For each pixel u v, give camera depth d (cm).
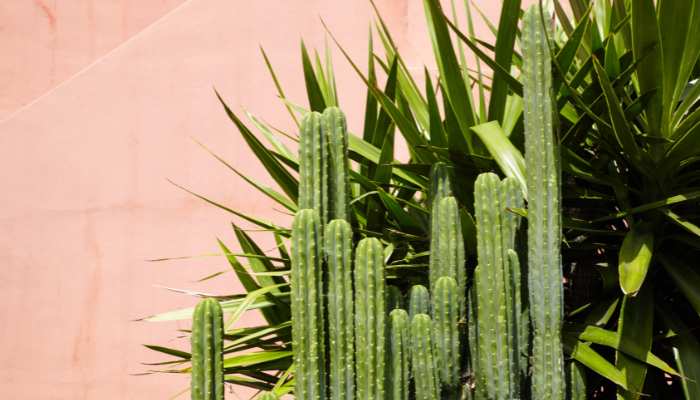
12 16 674
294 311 285
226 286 599
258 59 608
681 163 344
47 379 616
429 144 384
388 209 383
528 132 295
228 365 367
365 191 409
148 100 618
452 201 309
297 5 608
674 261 342
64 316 618
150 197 613
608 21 396
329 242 287
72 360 614
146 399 604
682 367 321
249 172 604
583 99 358
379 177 400
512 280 295
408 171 385
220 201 605
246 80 608
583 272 373
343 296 285
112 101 623
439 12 355
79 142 625
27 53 670
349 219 310
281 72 605
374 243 283
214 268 601
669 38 325
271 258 399
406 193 414
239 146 606
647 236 331
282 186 425
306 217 285
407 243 393
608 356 355
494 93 376
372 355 279
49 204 625
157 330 607
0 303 626
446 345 295
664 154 342
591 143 387
